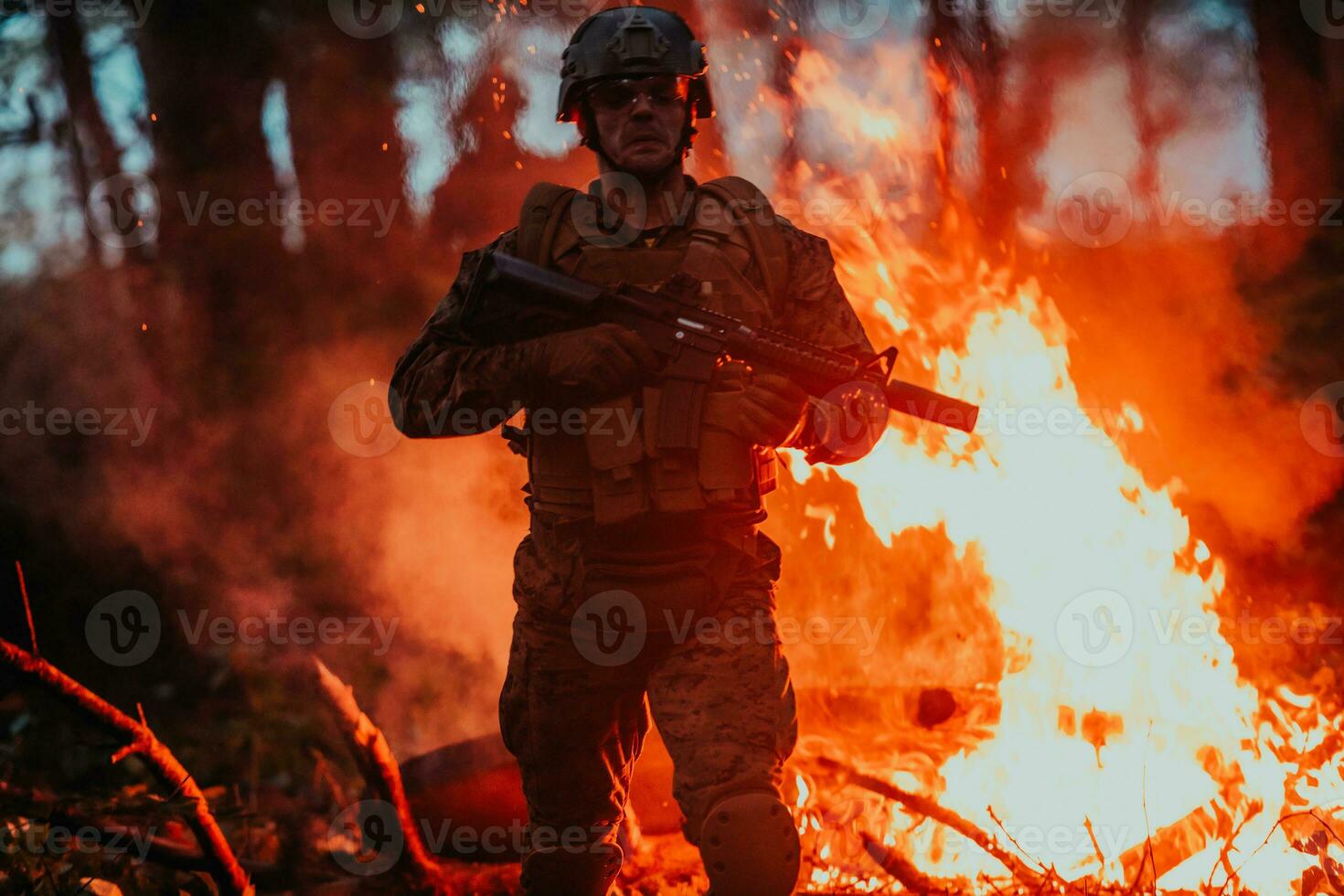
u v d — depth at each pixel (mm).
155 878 8039
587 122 5961
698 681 5492
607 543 5543
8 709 12648
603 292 5492
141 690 15609
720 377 5574
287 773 12109
